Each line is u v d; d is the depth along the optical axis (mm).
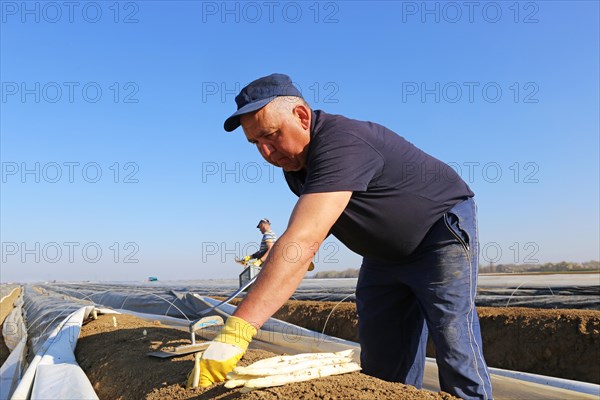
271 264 2215
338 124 2400
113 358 4066
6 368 5480
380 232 2623
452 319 2613
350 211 2562
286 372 2270
